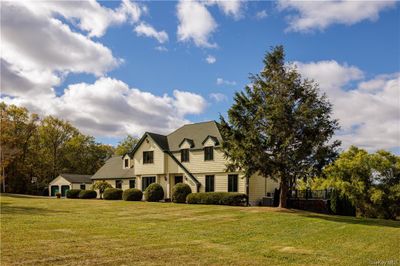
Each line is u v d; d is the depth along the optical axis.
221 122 24.77
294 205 28.94
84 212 22.47
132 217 20.06
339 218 22.16
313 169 22.98
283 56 24.38
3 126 57.03
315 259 10.45
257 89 24.27
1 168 55.84
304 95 23.58
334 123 23.31
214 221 18.84
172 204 29.09
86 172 75.75
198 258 9.88
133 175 40.72
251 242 13.07
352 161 33.16
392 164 32.72
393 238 15.09
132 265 8.82
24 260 8.87
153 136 37.66
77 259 9.21
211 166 32.97
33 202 31.45
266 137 23.34
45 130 68.62
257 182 32.34
